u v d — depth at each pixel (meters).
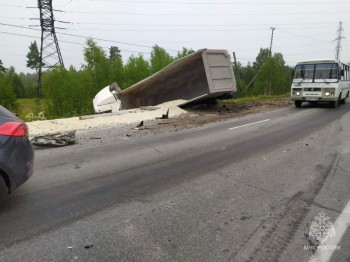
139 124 13.08
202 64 17.44
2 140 4.25
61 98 29.33
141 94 20.09
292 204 4.69
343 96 19.38
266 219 4.21
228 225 4.05
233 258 3.35
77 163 7.05
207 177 5.96
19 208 4.59
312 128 11.39
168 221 4.17
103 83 30.17
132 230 3.93
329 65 17.23
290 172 6.23
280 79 42.28
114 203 4.77
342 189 5.28
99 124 13.02
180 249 3.51
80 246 3.57
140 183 5.66
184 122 13.65
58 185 5.57
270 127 11.89
